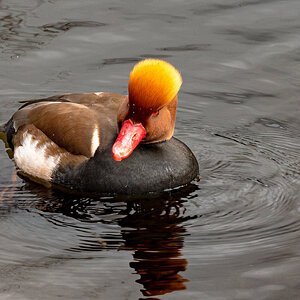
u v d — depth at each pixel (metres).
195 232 9.20
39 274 8.08
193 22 16.05
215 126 12.80
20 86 13.83
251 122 12.92
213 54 14.92
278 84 13.97
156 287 7.82
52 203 10.05
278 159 11.62
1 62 14.56
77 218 9.59
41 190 10.49
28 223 9.41
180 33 15.63
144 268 8.24
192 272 8.16
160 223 9.46
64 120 10.79
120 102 11.15
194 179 10.86
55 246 8.77
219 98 13.66
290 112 13.15
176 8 16.69
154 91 9.43
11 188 10.55
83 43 15.30
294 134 12.48
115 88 13.81
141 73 9.36
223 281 7.94
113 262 8.38
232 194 10.36
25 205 9.98
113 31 15.70
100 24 15.97
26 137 11.20
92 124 10.62
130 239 8.99
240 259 8.45
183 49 15.06
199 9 16.62
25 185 10.66
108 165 10.20
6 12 16.36
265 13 16.34
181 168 10.49
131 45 15.22
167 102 9.63
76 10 16.58
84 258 8.47
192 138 12.34
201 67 14.54
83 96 11.50
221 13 16.41
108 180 10.17
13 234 9.09
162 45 15.20
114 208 9.90
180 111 13.29
